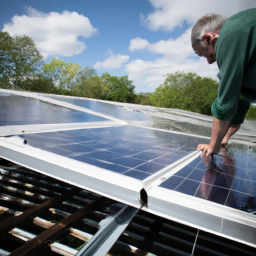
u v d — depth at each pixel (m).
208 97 24.33
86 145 1.55
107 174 0.96
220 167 1.40
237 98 0.98
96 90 44.41
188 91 26.23
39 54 38.09
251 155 2.03
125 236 1.18
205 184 1.00
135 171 1.05
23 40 36.03
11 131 1.68
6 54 34.00
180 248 1.13
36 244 0.86
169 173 1.12
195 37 1.11
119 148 1.61
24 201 1.50
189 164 1.38
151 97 37.78
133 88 51.50
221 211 0.77
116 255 1.08
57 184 1.72
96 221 1.20
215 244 1.18
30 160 1.10
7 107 2.88
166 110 6.75
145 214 1.42
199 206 0.79
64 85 47.03
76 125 2.66
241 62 0.88
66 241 1.14
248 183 1.09
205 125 5.33
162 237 1.20
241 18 0.86
